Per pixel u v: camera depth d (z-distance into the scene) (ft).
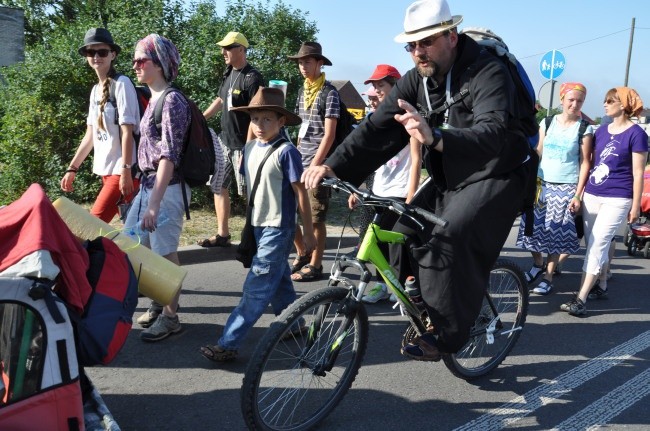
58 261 8.59
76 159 17.34
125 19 31.09
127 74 29.96
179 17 32.22
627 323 17.60
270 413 10.68
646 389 13.17
